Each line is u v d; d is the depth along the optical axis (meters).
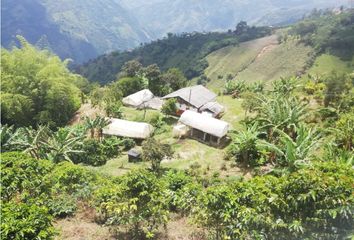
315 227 12.51
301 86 59.97
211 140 44.81
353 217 12.08
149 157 33.47
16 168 16.58
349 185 12.70
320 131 34.16
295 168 25.19
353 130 30.88
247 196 13.42
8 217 11.52
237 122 52.50
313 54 165.12
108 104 57.62
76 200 17.11
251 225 12.77
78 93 68.06
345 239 11.95
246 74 176.50
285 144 29.16
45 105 59.53
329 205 12.45
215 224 13.76
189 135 47.25
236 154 36.34
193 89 59.75
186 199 16.05
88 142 43.31
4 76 58.00
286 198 12.99
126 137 47.12
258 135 37.59
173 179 21.20
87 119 48.56
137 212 14.28
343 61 155.12
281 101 38.75
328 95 49.97
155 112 60.38
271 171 26.95
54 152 38.03
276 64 175.25
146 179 14.73
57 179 17.86
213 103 57.72
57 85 59.19
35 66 60.62
